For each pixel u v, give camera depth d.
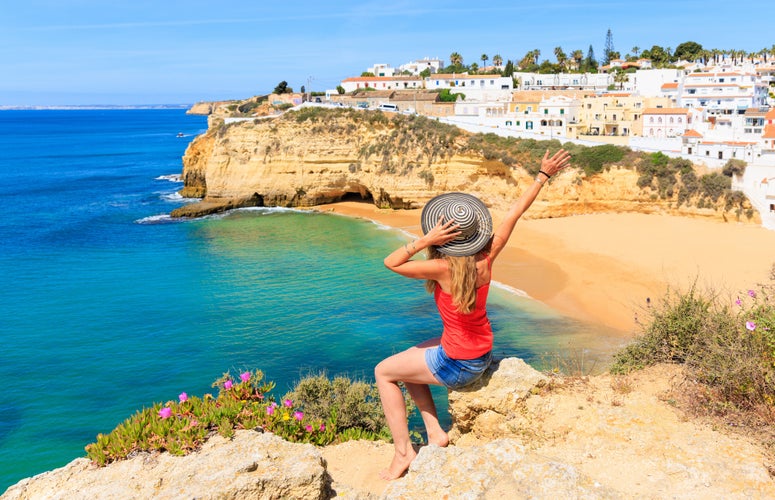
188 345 33.38
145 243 61.47
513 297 40.38
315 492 6.61
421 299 40.44
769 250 47.53
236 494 6.30
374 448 9.27
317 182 78.94
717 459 6.65
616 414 7.67
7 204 86.69
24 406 26.52
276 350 32.34
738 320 10.18
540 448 7.20
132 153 167.25
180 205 84.06
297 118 79.88
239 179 79.62
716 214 57.34
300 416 9.60
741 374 7.98
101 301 42.06
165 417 7.93
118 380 29.11
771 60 147.88
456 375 6.94
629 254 48.81
